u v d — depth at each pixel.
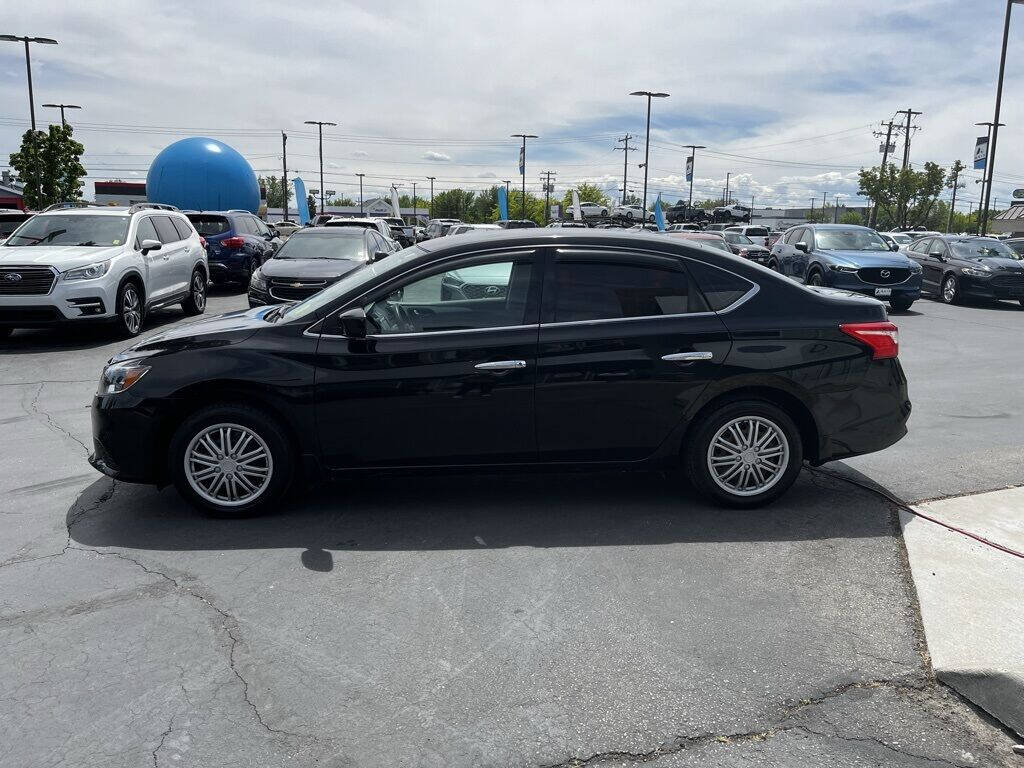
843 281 16.03
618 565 3.85
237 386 4.31
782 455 4.52
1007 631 3.13
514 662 3.01
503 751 2.53
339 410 4.33
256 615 3.37
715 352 4.40
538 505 4.65
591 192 101.69
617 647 3.11
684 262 4.51
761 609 3.41
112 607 3.43
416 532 4.26
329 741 2.57
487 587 3.62
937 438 6.17
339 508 4.61
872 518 4.42
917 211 60.53
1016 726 2.65
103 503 4.72
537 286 4.42
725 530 4.27
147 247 11.75
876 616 3.34
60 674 2.93
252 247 18.52
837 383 4.50
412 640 3.17
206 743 2.56
